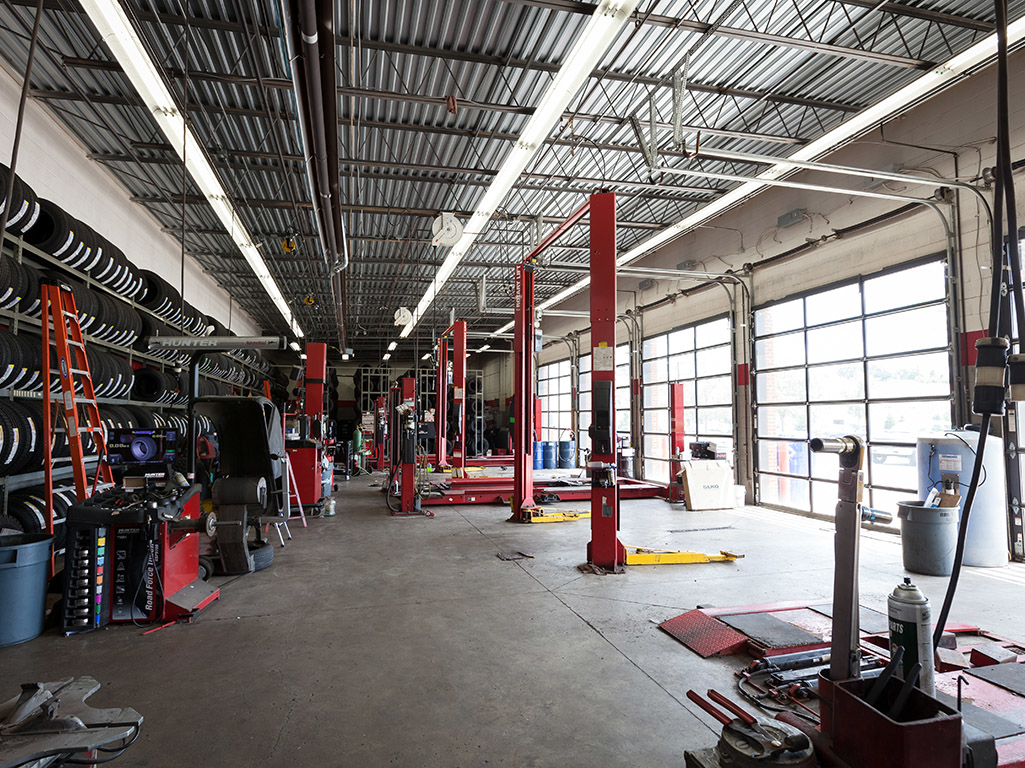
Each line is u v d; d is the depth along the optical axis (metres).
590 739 2.11
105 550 3.31
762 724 1.72
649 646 3.02
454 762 1.96
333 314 16.89
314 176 5.25
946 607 1.60
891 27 4.83
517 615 3.51
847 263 6.92
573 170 7.51
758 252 8.45
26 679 2.59
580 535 6.13
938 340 5.86
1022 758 1.62
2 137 5.08
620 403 13.30
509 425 20.95
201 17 4.55
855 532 1.77
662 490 9.02
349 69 4.91
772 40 4.51
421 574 4.48
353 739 2.10
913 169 5.99
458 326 11.60
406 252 10.81
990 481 4.79
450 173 7.57
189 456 4.32
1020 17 3.64
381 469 15.20
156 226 9.18
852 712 1.55
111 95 5.67
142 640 3.08
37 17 2.59
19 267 4.31
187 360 8.55
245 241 7.82
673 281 10.83
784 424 8.02
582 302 15.73
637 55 5.14
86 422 5.30
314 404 9.48
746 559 5.00
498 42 4.95
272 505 4.92
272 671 2.69
